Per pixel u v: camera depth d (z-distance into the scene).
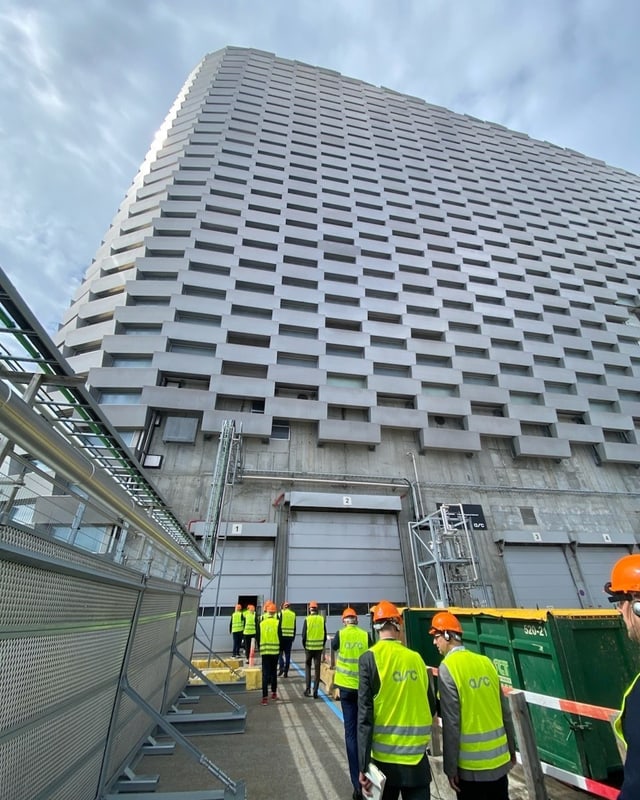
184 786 3.76
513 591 17.33
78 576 2.53
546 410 22.20
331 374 20.66
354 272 24.45
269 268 23.39
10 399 1.49
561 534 18.81
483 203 33.75
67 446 2.02
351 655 4.34
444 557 16.25
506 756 2.59
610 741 3.80
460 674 2.72
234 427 17.00
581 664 3.99
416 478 18.83
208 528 13.59
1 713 1.67
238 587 15.05
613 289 30.86
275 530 15.91
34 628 1.98
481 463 20.41
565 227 34.94
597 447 22.33
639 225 38.44
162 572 6.10
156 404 17.11
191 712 5.55
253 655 11.92
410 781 2.44
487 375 23.08
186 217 23.58
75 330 19.19
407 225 28.77
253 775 4.14
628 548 19.84
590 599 17.89
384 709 2.65
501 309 25.86
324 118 34.72
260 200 25.77
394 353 21.77
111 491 2.66
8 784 1.71
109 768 3.19
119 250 22.84
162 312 19.27
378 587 16.06
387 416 19.73
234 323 20.08
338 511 17.22
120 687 3.38
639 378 25.52
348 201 28.70
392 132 36.81
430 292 26.03
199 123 29.50
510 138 42.84
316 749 4.88
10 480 2.30
